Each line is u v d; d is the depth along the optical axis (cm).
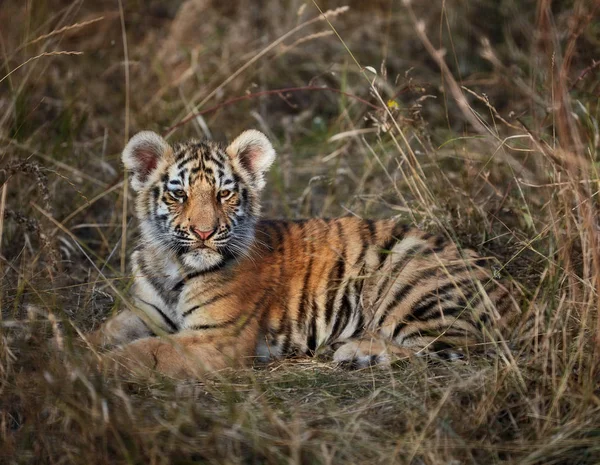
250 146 1060
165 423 746
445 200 1191
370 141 1530
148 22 1862
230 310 1012
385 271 1051
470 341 976
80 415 741
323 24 1819
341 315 1064
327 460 708
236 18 1844
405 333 1023
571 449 750
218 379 914
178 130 1484
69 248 1227
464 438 754
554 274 914
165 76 1662
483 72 1736
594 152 1044
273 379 908
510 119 1441
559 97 850
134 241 1231
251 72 1662
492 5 1867
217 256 1005
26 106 1341
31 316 851
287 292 1055
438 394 830
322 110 1716
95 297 1091
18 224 1162
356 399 857
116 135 1483
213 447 723
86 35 1744
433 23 1841
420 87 1241
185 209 1005
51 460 716
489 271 1026
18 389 769
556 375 830
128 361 898
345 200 1409
